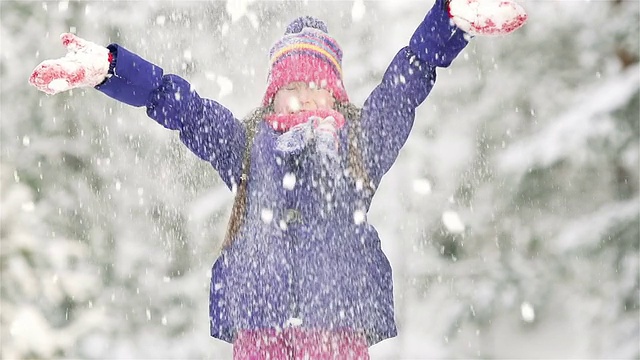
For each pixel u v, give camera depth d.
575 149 10.70
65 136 14.45
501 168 11.28
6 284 11.35
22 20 14.55
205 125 4.05
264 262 3.90
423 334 13.07
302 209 3.95
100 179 14.35
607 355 10.84
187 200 14.22
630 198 11.50
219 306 3.95
